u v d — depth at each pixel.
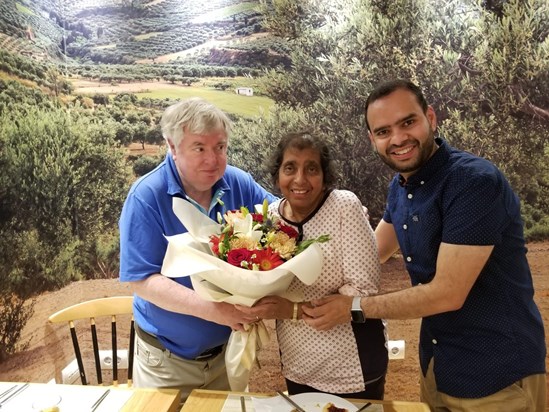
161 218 1.53
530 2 2.20
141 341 1.67
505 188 1.29
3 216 1.96
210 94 2.50
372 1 2.30
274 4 2.39
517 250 1.37
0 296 1.94
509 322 1.33
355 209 1.34
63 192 2.39
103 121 2.53
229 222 1.31
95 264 2.58
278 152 1.38
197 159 1.47
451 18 2.27
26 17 2.15
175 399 1.29
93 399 1.28
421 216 1.36
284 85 2.44
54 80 2.36
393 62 2.34
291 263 1.18
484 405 1.35
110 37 2.50
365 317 1.28
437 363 1.43
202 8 2.46
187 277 1.53
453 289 1.24
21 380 2.07
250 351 1.36
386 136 1.34
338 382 1.36
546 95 2.26
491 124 2.32
